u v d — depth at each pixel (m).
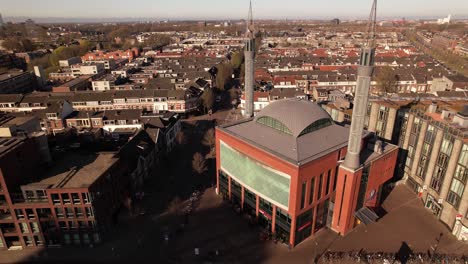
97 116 128.75
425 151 83.25
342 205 70.25
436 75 192.25
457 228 70.56
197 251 66.38
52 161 77.06
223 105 176.25
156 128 110.69
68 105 133.62
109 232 72.62
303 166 61.06
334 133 76.00
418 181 86.62
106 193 71.44
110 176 73.50
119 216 78.56
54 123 127.31
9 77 188.50
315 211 69.69
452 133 72.62
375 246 68.56
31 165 69.62
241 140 73.25
